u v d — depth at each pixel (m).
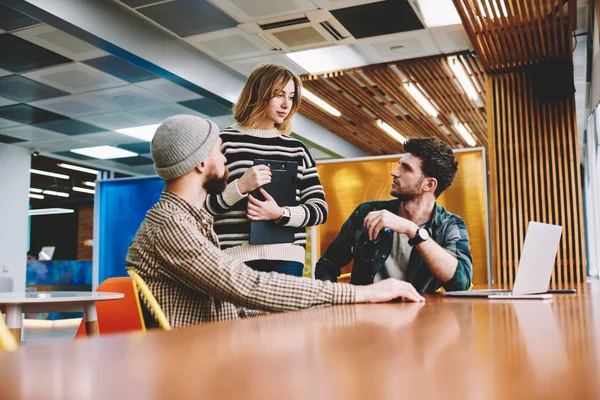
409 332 0.78
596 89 6.44
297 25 6.51
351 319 0.99
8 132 9.96
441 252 2.09
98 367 0.48
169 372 0.46
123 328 1.64
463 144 13.06
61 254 21.16
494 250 6.61
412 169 2.40
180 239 1.49
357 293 1.47
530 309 1.24
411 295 1.54
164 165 1.62
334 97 9.37
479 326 0.86
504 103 6.72
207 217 1.64
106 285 1.73
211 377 0.44
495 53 6.42
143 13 6.13
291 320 0.97
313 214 2.22
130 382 0.42
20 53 6.53
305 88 8.82
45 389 0.39
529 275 1.81
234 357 0.55
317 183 2.42
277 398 0.36
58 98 8.16
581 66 8.14
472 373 0.46
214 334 0.75
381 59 7.68
